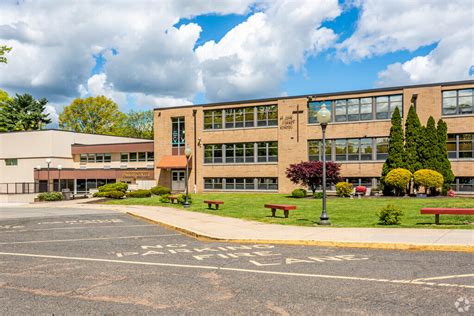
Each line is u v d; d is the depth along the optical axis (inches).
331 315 253.0
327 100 1643.7
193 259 439.8
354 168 1584.6
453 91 1441.9
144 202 1400.1
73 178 2188.7
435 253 441.7
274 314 257.0
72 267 408.2
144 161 2217.0
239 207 1058.1
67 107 3572.8
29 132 2346.2
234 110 1841.8
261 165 1768.0
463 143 1425.9
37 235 668.1
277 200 1280.8
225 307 271.6
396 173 1306.6
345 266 389.1
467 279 331.3
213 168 1871.3
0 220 949.8
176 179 1967.3
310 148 1673.2
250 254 461.7
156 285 331.3
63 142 2347.4
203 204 1207.6
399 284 320.2
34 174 2207.2
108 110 3609.7
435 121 1446.9
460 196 1355.8
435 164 1348.4
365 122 1571.1
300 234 572.7
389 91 1531.7
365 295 293.1
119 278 357.7
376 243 482.3
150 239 601.9
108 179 2233.0
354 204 1048.2
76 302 288.7
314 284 325.7
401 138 1406.3
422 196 1291.8
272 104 1756.9
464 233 536.1
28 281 352.2
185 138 1932.8
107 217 988.6
